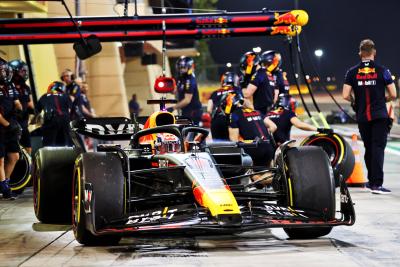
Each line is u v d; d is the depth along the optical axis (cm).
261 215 1681
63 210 2170
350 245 1752
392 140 6059
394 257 1606
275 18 2845
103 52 7825
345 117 11931
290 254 1642
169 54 11356
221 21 2866
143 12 6906
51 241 1888
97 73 7825
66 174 2156
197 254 1653
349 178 3023
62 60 7012
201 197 1625
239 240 1836
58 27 2891
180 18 2889
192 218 1622
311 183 1780
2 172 2838
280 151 1850
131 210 1930
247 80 3269
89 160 1739
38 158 2180
